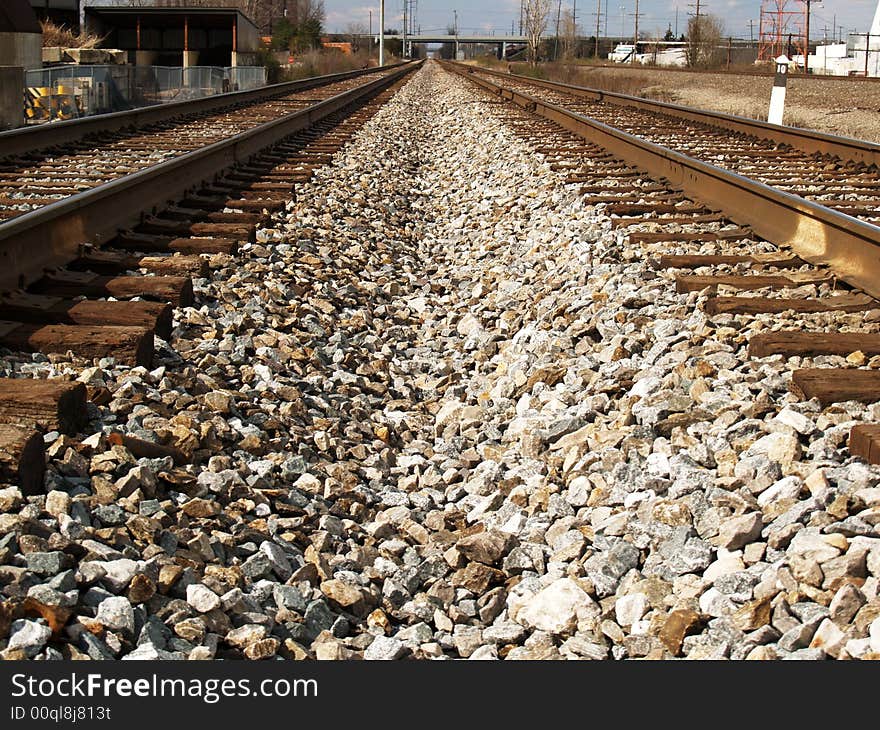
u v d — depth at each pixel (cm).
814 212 718
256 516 384
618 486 399
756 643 294
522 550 367
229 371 526
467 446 507
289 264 785
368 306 752
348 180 1248
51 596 281
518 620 332
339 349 621
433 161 1748
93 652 273
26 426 352
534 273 807
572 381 530
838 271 666
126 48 4725
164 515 348
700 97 3966
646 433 434
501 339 671
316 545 373
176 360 515
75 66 2670
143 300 596
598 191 1061
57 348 477
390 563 369
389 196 1245
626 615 319
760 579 320
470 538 374
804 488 362
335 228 965
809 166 1276
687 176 1059
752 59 10631
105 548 314
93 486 353
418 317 761
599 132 1510
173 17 4659
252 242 818
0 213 855
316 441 475
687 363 509
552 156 1377
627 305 632
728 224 870
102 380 446
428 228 1155
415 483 455
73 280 612
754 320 575
